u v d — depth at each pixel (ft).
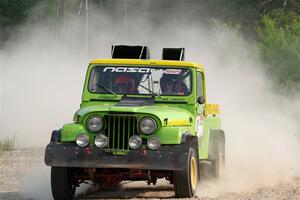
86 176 78.69
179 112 80.18
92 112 76.38
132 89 85.56
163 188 89.61
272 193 82.99
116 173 78.02
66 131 76.64
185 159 74.49
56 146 75.97
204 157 89.81
